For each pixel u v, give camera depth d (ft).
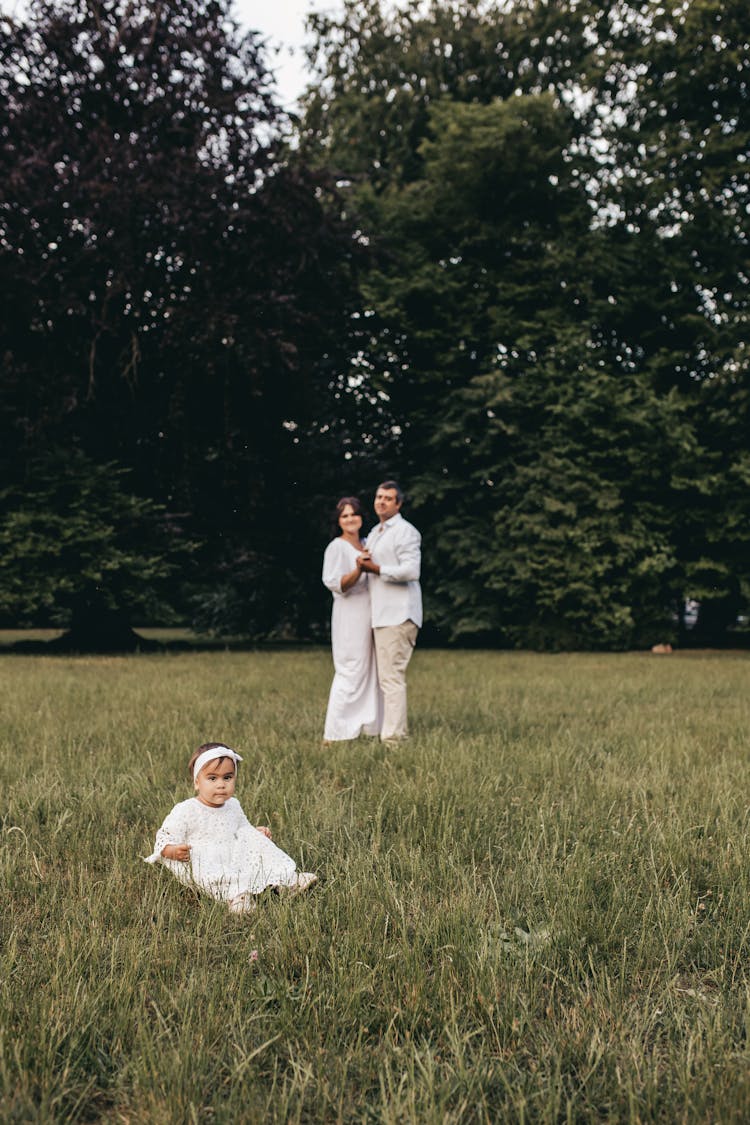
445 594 86.84
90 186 58.85
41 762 19.51
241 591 88.02
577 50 95.20
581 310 88.22
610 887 11.66
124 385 68.80
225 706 29.55
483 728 26.25
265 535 76.43
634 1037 7.73
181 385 65.51
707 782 17.61
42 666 49.60
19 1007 8.16
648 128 89.56
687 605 99.96
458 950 9.33
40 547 62.59
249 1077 7.09
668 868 12.55
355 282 78.07
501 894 11.37
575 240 86.38
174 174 60.80
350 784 18.01
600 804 15.87
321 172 68.08
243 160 67.10
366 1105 6.79
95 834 13.84
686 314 85.56
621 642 82.53
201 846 12.14
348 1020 8.09
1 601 62.49
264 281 66.44
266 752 20.48
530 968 8.98
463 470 87.25
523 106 83.71
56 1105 6.86
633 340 90.68
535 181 87.71
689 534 84.99
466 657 65.87
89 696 32.81
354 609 24.52
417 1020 8.09
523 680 43.83
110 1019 7.93
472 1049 7.66
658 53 86.43
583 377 82.12
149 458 70.79
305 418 74.08
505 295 85.40
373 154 97.76
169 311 61.62
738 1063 7.23
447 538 83.87
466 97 95.86
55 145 60.34
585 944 9.84
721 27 83.51
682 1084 6.90
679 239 87.20
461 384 88.53
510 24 94.84
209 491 71.87
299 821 14.43
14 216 59.82
